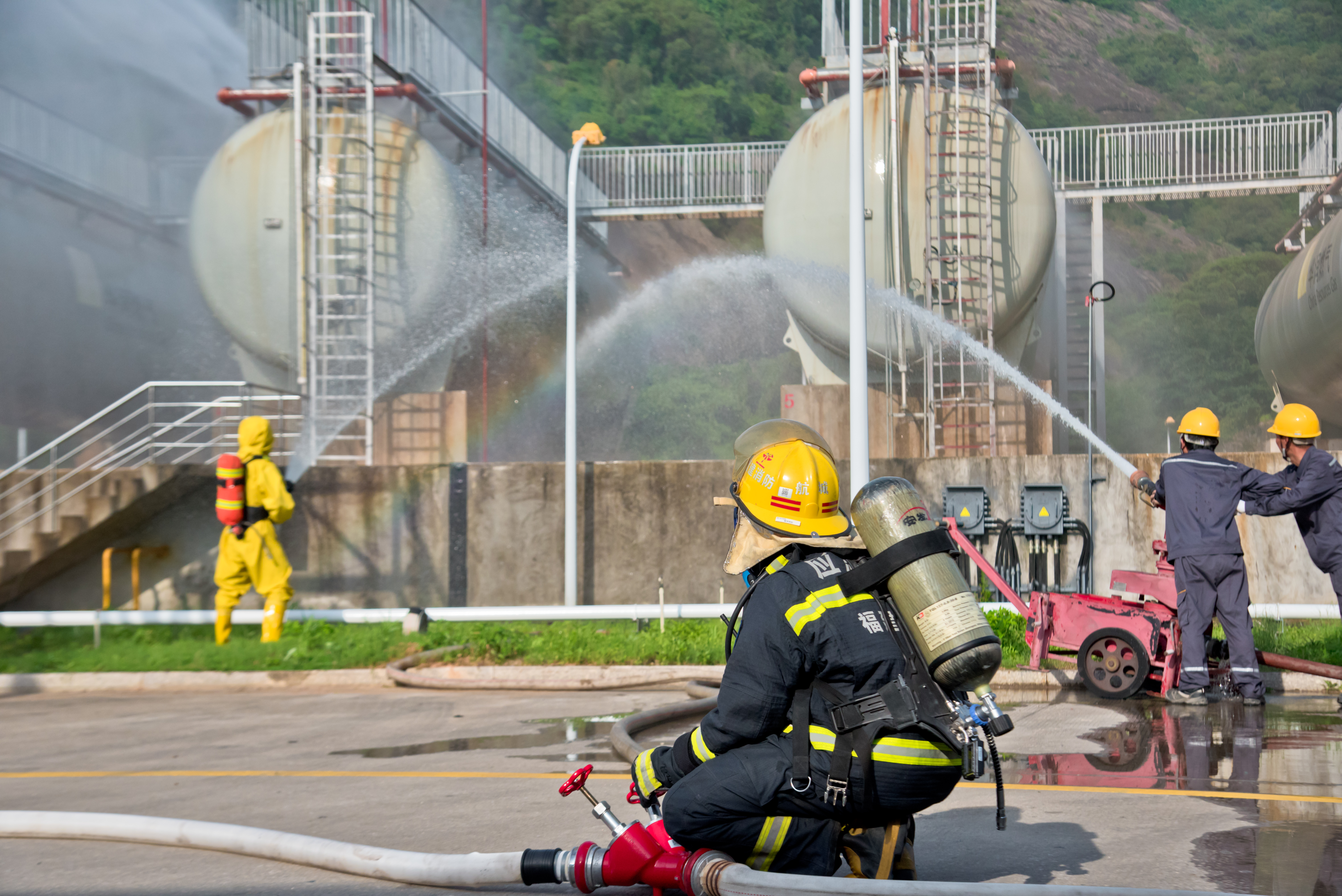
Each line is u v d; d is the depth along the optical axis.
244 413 13.60
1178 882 2.84
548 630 8.96
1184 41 117.75
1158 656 6.52
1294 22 120.06
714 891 2.37
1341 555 6.32
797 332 14.03
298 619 9.41
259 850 3.21
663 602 9.29
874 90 13.03
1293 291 14.85
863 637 2.28
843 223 12.88
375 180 13.64
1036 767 4.51
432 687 7.62
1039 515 9.97
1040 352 14.78
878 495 2.37
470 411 16.27
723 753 2.39
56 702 7.35
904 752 2.25
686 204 21.44
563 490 10.97
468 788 4.29
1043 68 115.25
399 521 11.07
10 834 3.53
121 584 10.91
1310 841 3.26
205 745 5.53
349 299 13.12
